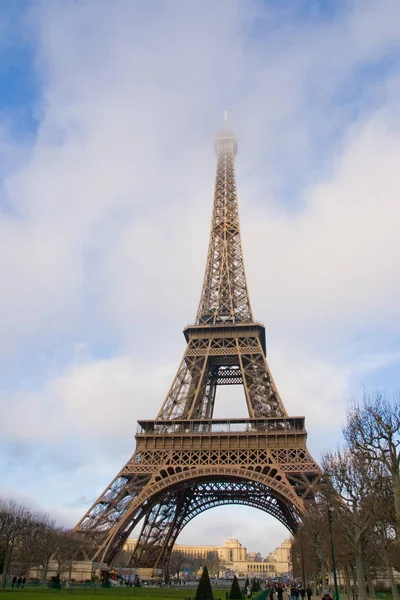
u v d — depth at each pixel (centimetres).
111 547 11819
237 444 12475
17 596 8494
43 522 15612
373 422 7238
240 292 16825
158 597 8931
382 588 15550
